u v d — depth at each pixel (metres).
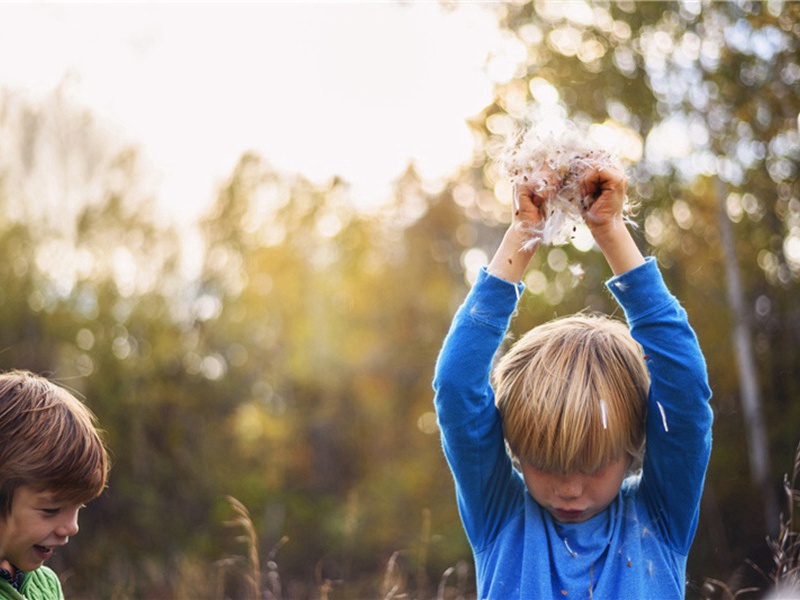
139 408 12.23
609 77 8.60
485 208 12.85
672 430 1.64
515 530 1.74
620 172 1.64
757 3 7.59
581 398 1.59
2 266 11.85
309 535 11.92
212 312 13.57
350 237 15.10
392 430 14.26
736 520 8.52
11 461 1.58
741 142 8.30
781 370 9.07
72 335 12.16
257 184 14.15
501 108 9.25
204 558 11.35
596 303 8.95
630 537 1.69
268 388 14.16
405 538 11.19
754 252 9.09
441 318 14.80
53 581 1.87
